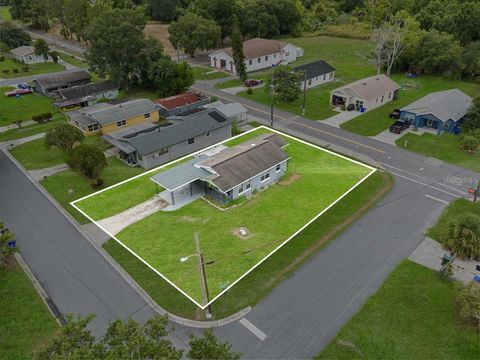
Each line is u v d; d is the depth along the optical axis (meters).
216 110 48.84
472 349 21.56
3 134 50.25
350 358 21.20
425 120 50.06
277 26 98.81
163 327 16.80
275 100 60.38
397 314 23.80
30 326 23.34
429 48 70.44
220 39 87.38
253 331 22.84
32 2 114.31
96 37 60.62
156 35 103.25
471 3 78.38
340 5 120.88
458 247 28.23
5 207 34.91
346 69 76.81
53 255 29.00
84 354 14.45
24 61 83.81
